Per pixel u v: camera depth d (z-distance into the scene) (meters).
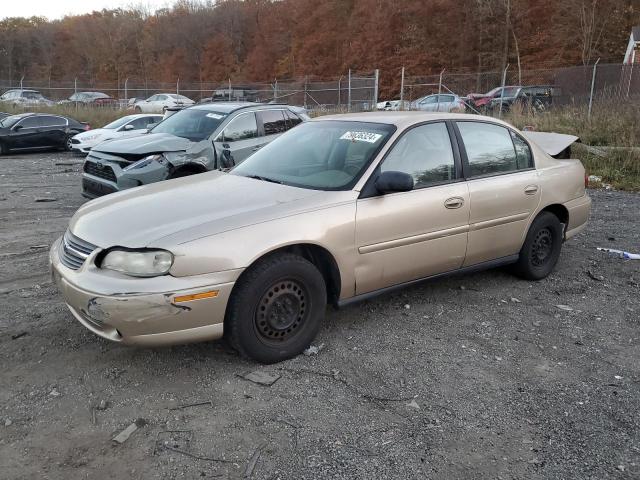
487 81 24.23
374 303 4.82
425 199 4.32
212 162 8.12
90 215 3.88
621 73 16.67
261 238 3.53
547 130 14.44
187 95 35.47
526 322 4.54
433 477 2.71
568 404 3.37
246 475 2.70
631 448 2.96
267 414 3.19
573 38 37.75
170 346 3.67
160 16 73.31
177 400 3.31
